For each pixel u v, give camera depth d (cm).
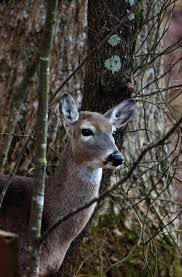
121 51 1006
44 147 683
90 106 1052
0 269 443
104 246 1262
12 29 1373
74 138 1009
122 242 1273
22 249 981
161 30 1326
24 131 1259
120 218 1287
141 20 1031
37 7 1364
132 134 1313
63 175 1012
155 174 1316
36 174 686
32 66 779
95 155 984
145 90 1314
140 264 1265
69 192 1005
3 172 1298
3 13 1377
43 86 673
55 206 1005
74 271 1134
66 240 1002
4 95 1355
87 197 1005
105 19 998
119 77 1015
